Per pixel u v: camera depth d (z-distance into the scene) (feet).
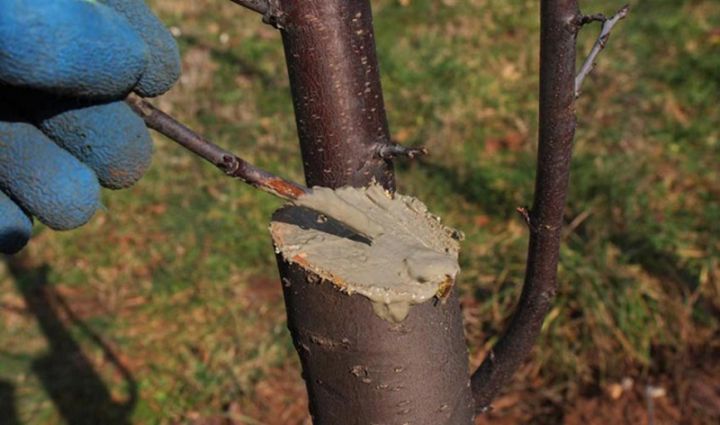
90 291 13.07
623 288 11.91
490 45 17.94
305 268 4.62
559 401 11.46
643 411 11.33
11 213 4.34
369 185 5.16
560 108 4.83
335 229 4.96
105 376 11.73
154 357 12.01
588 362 11.71
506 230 13.46
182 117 16.11
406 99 16.49
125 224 14.10
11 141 4.16
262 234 13.79
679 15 18.26
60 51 3.69
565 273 12.03
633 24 18.12
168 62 4.34
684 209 13.66
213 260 13.38
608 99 16.11
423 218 5.13
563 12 4.56
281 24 4.85
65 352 12.08
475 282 12.57
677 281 12.23
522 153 15.10
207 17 19.29
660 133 15.31
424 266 4.60
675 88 16.43
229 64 17.70
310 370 4.90
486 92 16.60
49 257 13.60
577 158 14.43
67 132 4.18
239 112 16.26
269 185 4.64
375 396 4.71
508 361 5.99
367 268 4.63
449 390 4.85
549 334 11.80
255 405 11.41
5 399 11.40
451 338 4.81
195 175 14.99
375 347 4.59
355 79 4.96
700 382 11.52
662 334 11.78
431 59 17.47
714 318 12.02
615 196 13.39
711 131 15.34
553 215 5.25
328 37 4.84
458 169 14.73
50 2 3.71
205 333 12.26
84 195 4.18
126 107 4.23
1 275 13.30
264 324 12.34
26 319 12.59
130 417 11.24
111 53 3.85
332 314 4.60
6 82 3.78
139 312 12.67
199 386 11.56
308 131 5.07
